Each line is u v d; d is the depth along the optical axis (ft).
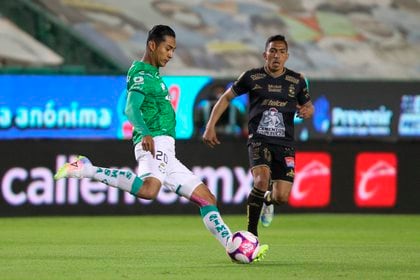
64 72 174.40
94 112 175.32
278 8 350.64
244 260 93.50
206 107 177.88
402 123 184.96
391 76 333.01
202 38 331.77
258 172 108.58
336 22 349.41
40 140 169.99
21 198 169.27
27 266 93.04
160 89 91.45
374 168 180.45
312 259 102.01
